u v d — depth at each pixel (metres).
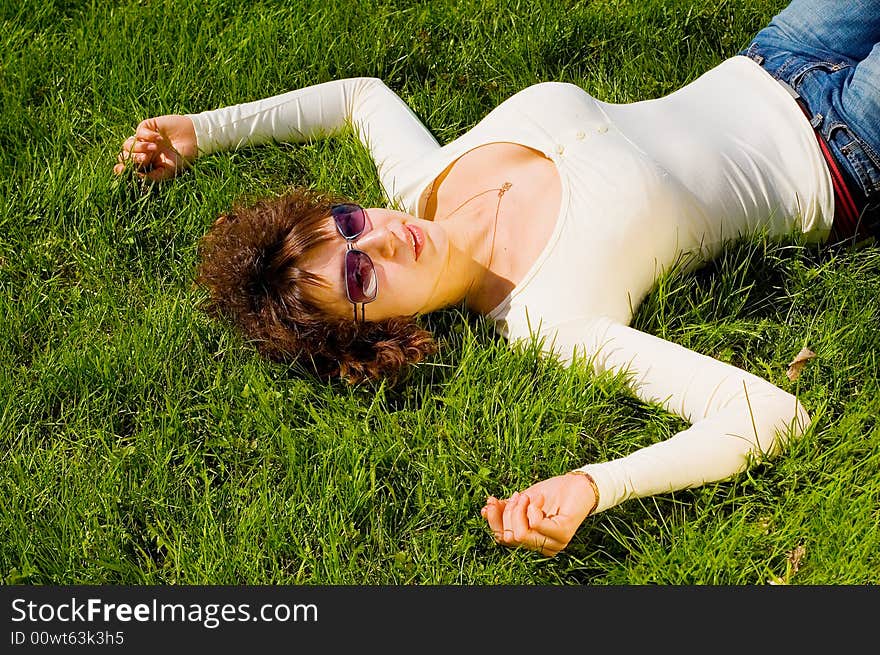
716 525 2.74
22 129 3.80
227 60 3.93
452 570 2.76
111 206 3.57
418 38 4.03
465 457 2.91
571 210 2.94
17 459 2.99
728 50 3.96
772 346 3.16
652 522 2.78
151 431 3.05
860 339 3.05
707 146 3.10
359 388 3.08
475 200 3.12
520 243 3.02
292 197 3.00
